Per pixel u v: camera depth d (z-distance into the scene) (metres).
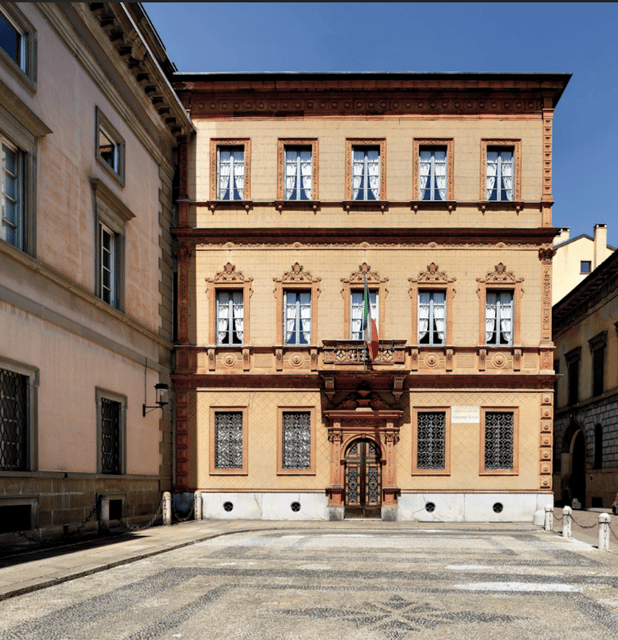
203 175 22.42
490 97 22.34
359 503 21.20
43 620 7.18
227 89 22.23
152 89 19.36
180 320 21.97
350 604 8.05
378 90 22.25
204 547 13.73
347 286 21.91
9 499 11.69
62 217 14.15
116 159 17.83
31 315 12.66
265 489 21.19
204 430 21.58
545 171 22.19
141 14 18.20
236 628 6.89
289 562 11.50
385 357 21.33
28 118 12.49
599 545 13.70
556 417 37.72
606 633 6.86
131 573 10.26
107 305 16.19
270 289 21.98
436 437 21.41
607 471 29.16
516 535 16.80
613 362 28.77
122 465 17.22
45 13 13.48
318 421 21.44
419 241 21.97
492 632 6.82
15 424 12.14
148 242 19.94
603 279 29.70
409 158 22.25
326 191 22.25
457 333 21.72
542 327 21.67
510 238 21.89
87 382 15.15
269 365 21.72
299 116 22.42
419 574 10.30
